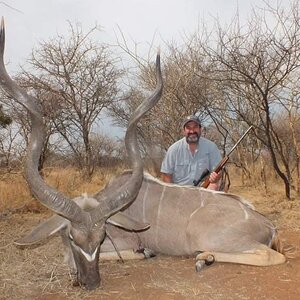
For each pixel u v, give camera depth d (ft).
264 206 15.85
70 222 8.28
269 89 15.78
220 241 9.45
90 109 26.66
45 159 20.24
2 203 14.70
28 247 10.69
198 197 10.21
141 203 10.38
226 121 22.79
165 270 9.36
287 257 9.69
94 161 28.71
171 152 12.77
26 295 8.26
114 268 9.59
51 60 25.84
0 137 16.25
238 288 8.11
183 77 22.22
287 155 18.99
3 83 8.10
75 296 8.11
